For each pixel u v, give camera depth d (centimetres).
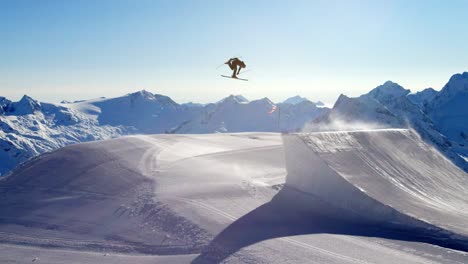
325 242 2219
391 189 2886
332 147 3234
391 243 2202
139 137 5884
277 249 2119
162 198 3148
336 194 2809
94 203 3256
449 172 3709
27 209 3228
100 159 4344
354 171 2970
